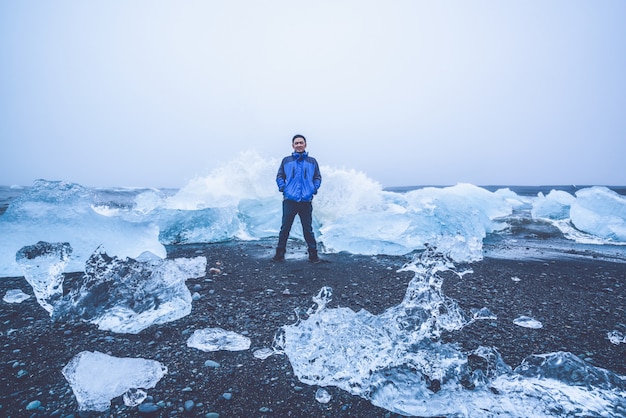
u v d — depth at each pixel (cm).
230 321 275
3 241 398
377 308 305
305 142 501
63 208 433
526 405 167
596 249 635
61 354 219
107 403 171
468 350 226
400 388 183
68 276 392
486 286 372
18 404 168
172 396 177
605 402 166
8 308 297
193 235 663
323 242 613
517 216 1052
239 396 178
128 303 283
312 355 215
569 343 238
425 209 639
